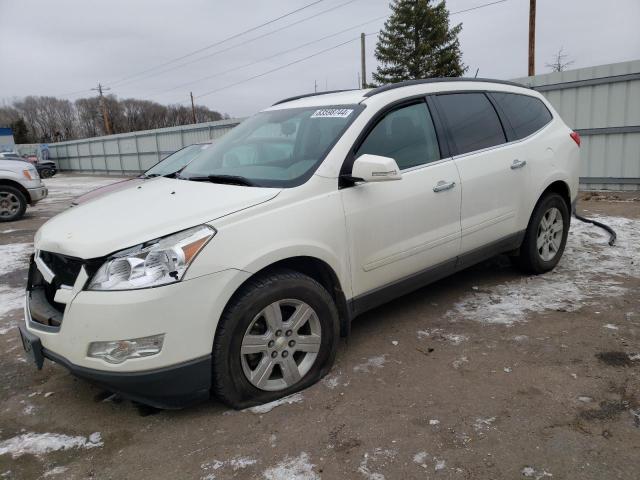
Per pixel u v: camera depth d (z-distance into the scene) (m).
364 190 3.26
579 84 10.40
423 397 2.89
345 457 2.42
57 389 3.27
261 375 2.85
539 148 4.56
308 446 2.52
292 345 2.95
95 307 2.48
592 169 10.56
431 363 3.29
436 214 3.68
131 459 2.52
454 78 4.17
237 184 3.19
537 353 3.33
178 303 2.51
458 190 3.81
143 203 3.11
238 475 2.35
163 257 2.52
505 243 4.34
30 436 2.76
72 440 2.70
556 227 4.90
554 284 4.61
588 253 5.55
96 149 34.44
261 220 2.80
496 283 4.71
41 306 2.89
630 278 4.68
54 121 89.75
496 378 3.05
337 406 2.84
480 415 2.69
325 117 3.54
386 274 3.45
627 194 9.87
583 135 10.55
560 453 2.37
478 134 4.12
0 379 3.44
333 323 3.11
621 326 3.66
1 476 2.44
